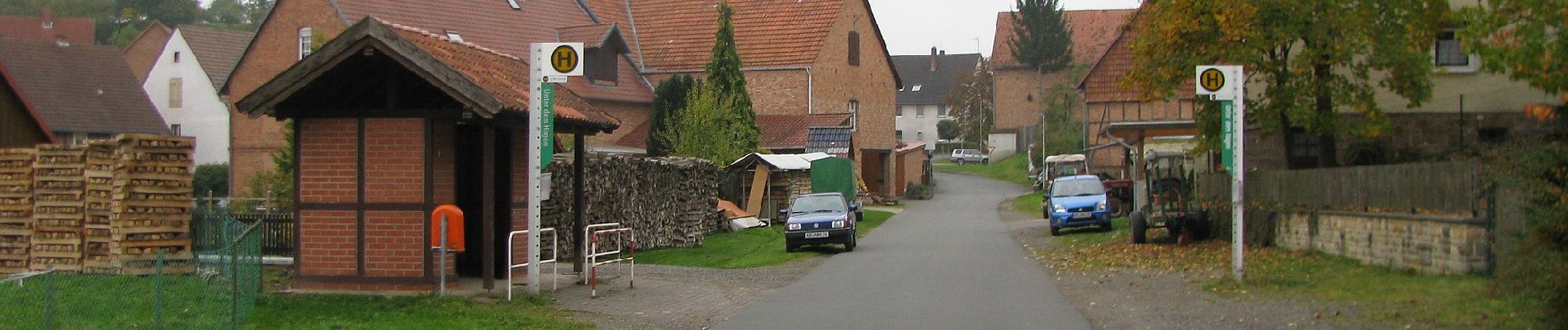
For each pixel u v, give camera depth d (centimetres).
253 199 3619
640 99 5097
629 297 1683
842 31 5753
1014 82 10088
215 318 1333
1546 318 1049
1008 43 9919
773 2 5744
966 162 10150
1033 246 2895
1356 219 1919
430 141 1598
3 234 1959
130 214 1878
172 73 6131
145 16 10181
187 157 1945
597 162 2641
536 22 4994
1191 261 2175
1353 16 2420
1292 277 1781
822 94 5531
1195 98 2670
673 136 4481
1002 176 8162
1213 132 2675
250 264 1466
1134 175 3850
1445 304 1362
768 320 1462
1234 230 1789
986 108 10725
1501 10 1434
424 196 1602
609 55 4969
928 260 2445
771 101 5434
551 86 1599
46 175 1933
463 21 4675
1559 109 1418
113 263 1856
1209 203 2741
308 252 1636
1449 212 1648
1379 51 2434
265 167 4616
